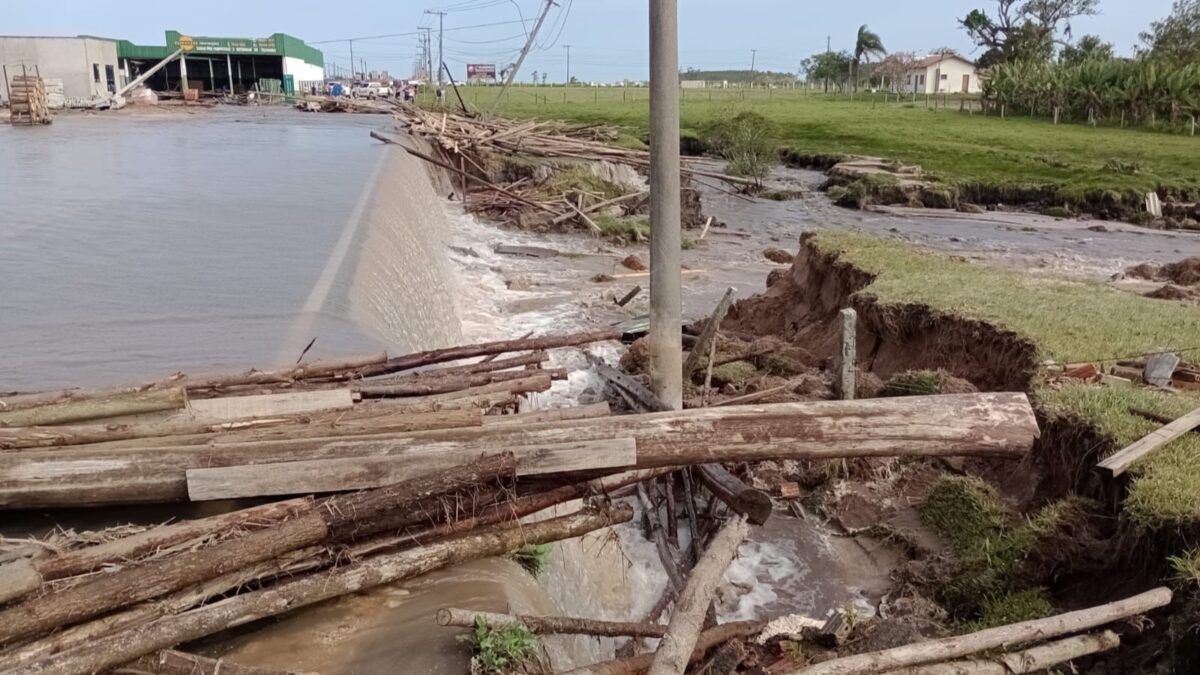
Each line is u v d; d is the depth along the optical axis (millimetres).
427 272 16047
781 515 9523
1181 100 50625
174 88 70250
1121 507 7473
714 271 22078
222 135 31672
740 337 15508
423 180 26469
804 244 17188
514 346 8750
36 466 4570
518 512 5047
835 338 13539
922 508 9156
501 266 21672
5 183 17891
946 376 10375
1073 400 8812
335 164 22375
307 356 7961
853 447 5750
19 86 34125
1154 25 66688
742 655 6562
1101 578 7254
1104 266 23172
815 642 7148
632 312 17719
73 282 10258
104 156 23516
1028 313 11500
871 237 16969
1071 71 58781
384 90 81812
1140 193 31719
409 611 4461
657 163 7574
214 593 4105
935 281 13438
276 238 12836
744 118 37750
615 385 11320
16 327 8562
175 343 8195
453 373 7453
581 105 72250
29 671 3459
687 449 5516
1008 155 41250
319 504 4594
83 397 5824
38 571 3871
